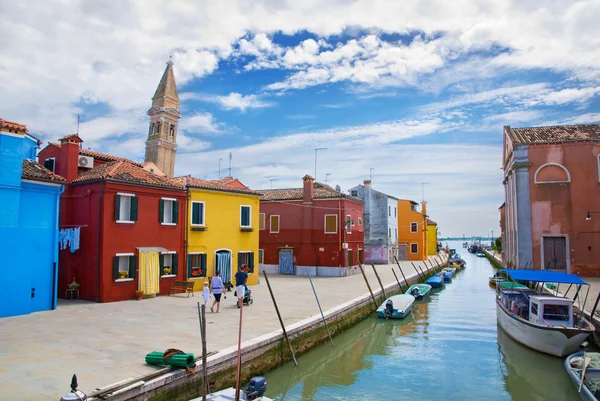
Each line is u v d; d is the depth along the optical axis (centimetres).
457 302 2789
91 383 834
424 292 2919
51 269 1633
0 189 1461
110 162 2186
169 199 2125
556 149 2848
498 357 1512
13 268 1498
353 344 1703
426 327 2006
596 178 2780
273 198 3569
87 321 1421
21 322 1386
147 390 837
